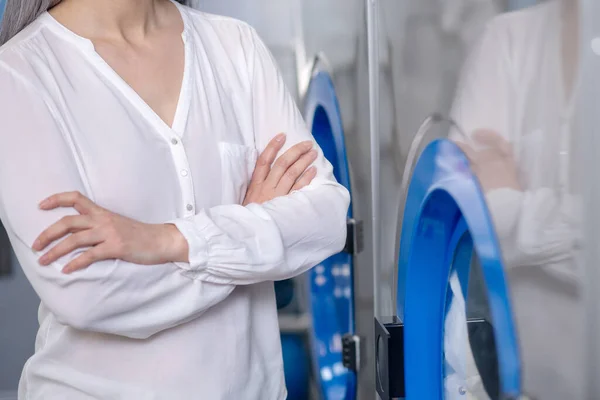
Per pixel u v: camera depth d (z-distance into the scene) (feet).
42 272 4.09
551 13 3.12
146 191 4.40
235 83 5.06
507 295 3.84
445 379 6.00
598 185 2.73
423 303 6.05
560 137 3.05
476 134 4.26
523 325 3.62
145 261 4.11
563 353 3.13
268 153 5.02
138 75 4.61
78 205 4.09
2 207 4.25
